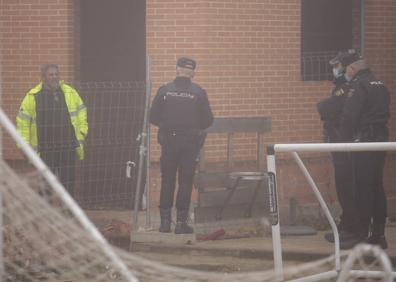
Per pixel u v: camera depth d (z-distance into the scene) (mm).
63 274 22312
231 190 43094
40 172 20031
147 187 42156
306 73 50531
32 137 42688
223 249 39344
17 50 49312
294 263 38281
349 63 39219
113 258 19750
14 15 49219
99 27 50344
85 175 47094
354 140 38844
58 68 46094
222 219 43281
